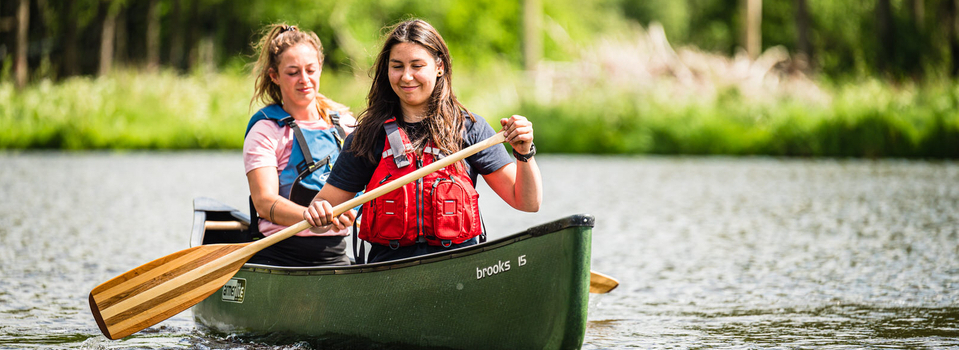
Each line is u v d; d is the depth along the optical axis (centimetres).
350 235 569
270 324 470
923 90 2153
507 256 397
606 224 984
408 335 422
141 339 490
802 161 1981
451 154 425
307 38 512
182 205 1136
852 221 1000
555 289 385
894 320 531
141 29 4119
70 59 3180
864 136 2036
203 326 520
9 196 1192
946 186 1391
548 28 4144
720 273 696
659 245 838
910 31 2834
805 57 2623
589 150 2158
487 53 4141
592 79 2342
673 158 2091
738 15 4416
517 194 432
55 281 643
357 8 3603
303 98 505
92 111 2264
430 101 439
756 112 2148
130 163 1823
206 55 4069
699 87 2264
